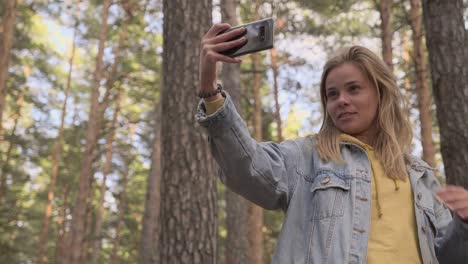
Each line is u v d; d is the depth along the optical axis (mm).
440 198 1399
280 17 12227
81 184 14922
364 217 1447
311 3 11945
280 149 1589
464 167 5039
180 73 5383
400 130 1691
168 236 4965
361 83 1628
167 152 5230
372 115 1631
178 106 5301
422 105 10859
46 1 14688
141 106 20500
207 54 1392
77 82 20562
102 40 15562
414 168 1630
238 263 9375
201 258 4895
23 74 17000
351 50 1679
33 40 16406
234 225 9641
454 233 1478
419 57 11008
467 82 5246
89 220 20891
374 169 1561
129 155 21453
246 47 1390
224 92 1443
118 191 22781
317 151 1588
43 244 19438
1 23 11492
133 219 22078
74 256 14383
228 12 9555
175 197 5047
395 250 1413
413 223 1491
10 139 16172
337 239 1405
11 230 16844
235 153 1412
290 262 1419
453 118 5188
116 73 15695
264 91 16984
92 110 15250
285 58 14039
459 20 5461
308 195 1517
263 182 1460
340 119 1622
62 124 19609
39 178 23953
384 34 11375
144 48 15328
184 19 5527
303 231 1462
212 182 5191
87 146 15125
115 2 14164
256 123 14438
